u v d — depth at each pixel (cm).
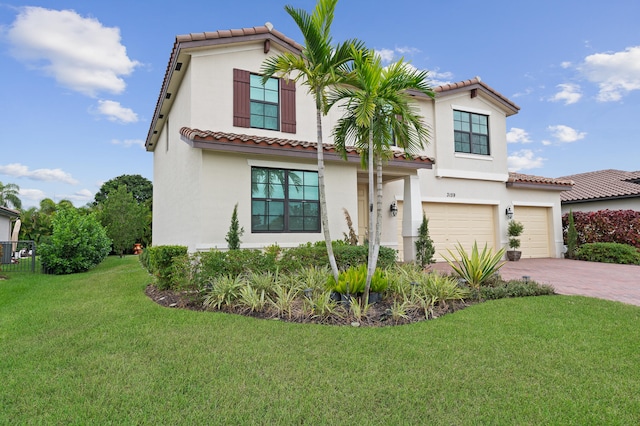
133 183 4825
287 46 1314
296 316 703
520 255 1759
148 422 354
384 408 379
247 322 666
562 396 401
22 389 420
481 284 948
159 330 620
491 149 1820
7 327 667
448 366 477
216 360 495
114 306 805
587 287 1023
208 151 1066
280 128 1288
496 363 486
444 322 668
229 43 1220
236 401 391
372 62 752
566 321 669
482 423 353
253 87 1276
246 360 495
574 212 2006
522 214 1900
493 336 590
